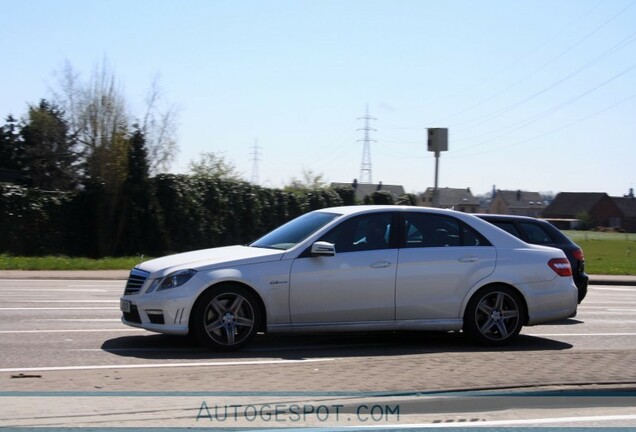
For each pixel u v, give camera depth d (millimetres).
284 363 8250
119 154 33438
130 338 10086
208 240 35531
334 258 9492
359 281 9500
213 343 9109
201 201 35250
